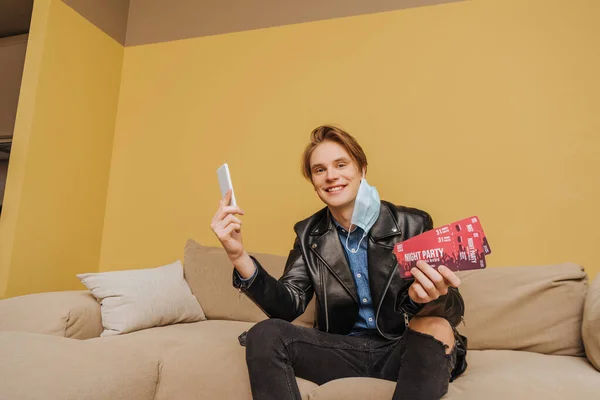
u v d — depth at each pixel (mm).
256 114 2545
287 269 1366
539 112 2061
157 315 1722
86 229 2609
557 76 2062
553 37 2102
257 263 1185
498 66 2160
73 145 2543
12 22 3010
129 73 2902
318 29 2514
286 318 1232
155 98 2797
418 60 2295
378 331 1209
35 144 2322
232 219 1134
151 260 2592
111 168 2797
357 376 1127
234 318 1966
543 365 1177
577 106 2012
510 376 1033
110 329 1607
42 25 2404
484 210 2064
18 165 2273
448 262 919
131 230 2670
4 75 2836
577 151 1978
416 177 2191
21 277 2230
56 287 2414
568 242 1928
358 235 1309
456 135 2166
